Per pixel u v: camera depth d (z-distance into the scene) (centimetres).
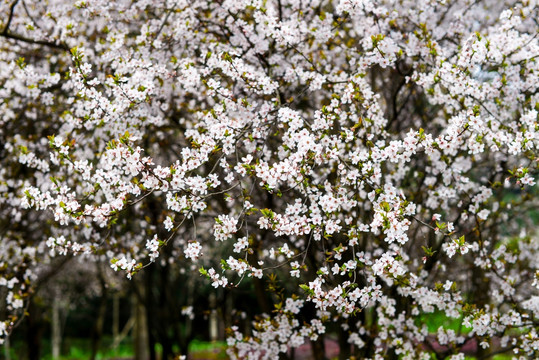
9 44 581
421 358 503
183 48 514
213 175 359
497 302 583
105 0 475
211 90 395
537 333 468
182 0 474
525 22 525
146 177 365
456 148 447
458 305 466
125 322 2303
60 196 382
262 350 538
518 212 682
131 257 624
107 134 529
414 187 568
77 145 521
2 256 604
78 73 383
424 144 352
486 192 480
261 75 446
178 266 909
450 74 408
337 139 399
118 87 384
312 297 354
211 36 515
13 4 500
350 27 529
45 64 583
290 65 490
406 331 524
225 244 918
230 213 566
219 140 381
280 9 480
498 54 403
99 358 1931
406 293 476
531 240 592
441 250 555
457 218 523
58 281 1385
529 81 444
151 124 549
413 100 600
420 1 477
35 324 1105
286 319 477
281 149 440
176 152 622
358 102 417
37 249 650
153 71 439
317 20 476
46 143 566
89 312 2212
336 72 484
